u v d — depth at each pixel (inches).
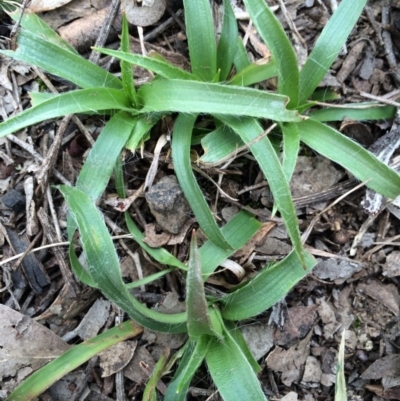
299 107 11.3
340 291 11.9
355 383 11.8
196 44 11.1
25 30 10.9
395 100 12.1
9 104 12.3
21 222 11.9
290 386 11.7
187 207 11.4
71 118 12.0
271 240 11.7
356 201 11.9
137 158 11.7
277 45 10.5
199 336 10.1
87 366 11.4
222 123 11.3
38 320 11.6
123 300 10.1
